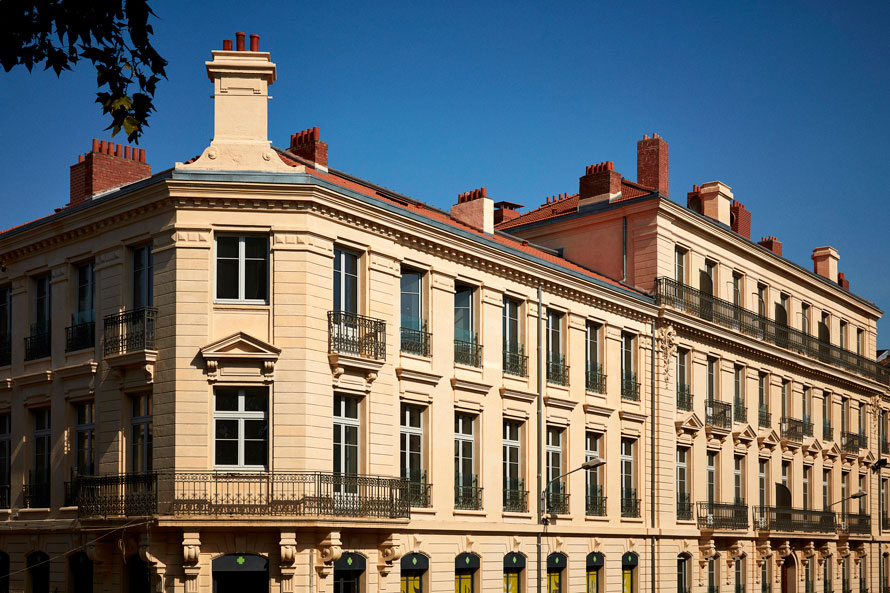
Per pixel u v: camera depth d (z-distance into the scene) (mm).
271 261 26875
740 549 43562
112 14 12836
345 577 27500
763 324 47562
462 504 31469
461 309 32500
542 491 34031
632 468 38844
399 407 29531
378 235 29234
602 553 36406
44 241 31172
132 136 13633
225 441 26438
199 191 26688
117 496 26984
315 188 26938
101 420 28625
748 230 49594
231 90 27531
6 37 12258
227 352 26328
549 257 40438
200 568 25594
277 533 25844
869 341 61250
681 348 41812
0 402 32719
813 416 52312
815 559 50656
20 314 32438
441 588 30188
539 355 34688
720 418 43312
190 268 26734
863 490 57844
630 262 41625
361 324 28266
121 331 27922
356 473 28172
